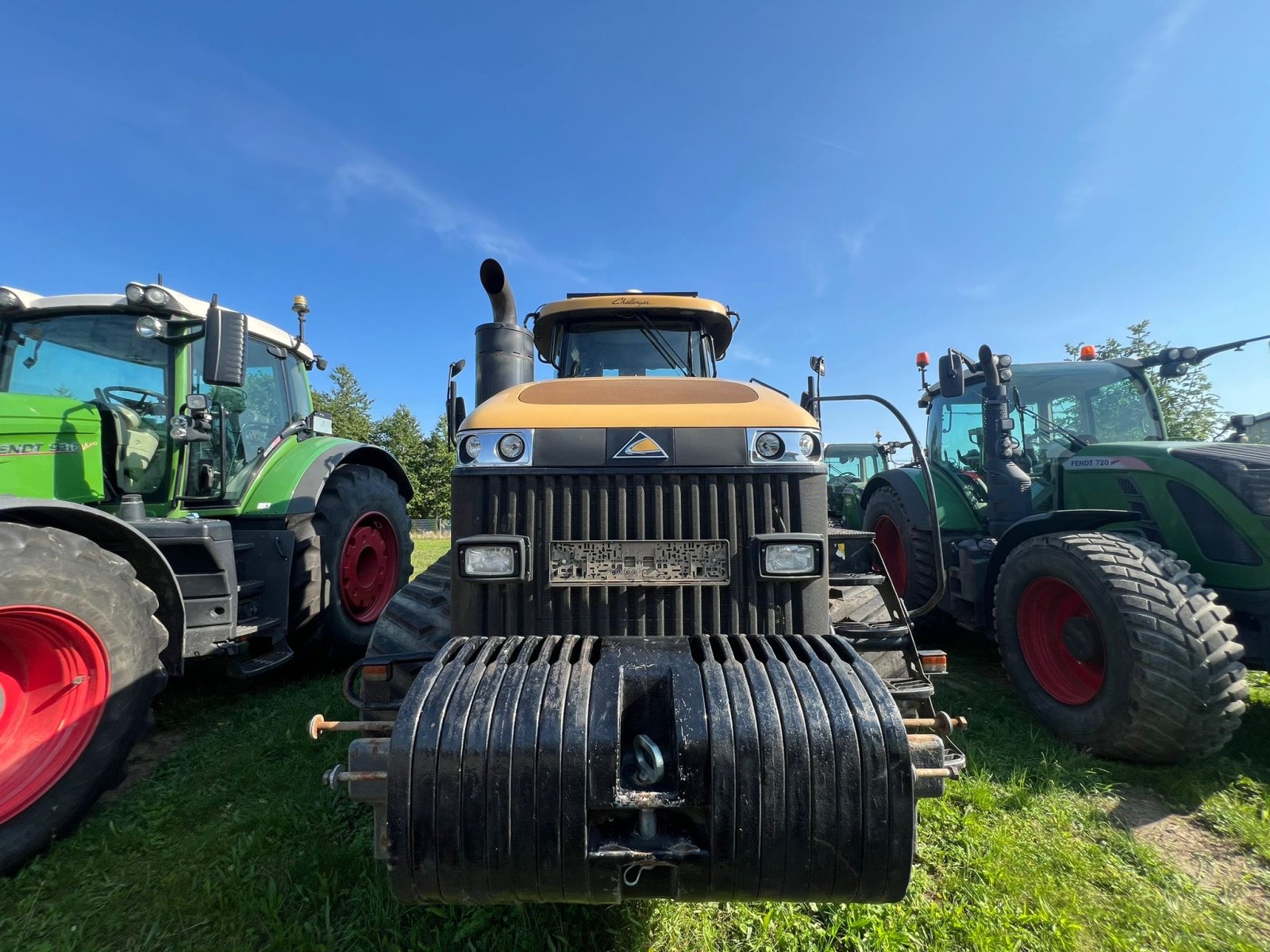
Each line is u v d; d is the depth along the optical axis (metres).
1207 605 2.74
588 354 3.69
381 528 5.00
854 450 11.74
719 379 2.52
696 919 1.90
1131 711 2.75
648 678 1.53
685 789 1.36
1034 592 3.40
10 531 2.18
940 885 2.09
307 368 5.21
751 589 1.96
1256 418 4.37
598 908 1.95
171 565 3.04
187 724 3.46
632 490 2.00
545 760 1.36
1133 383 4.68
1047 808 2.55
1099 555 2.97
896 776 1.35
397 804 1.35
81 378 3.76
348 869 2.08
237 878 2.06
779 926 1.88
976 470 4.79
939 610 4.79
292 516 3.83
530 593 1.96
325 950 1.75
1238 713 2.68
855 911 1.93
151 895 2.02
